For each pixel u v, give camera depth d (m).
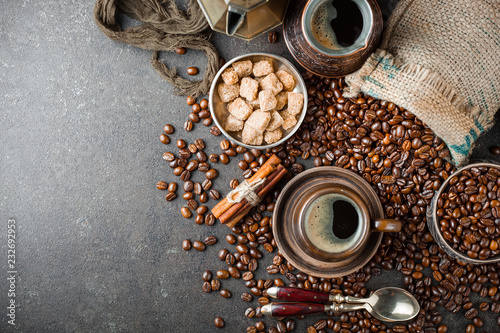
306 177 0.70
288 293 0.71
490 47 0.67
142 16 0.73
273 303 0.71
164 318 0.76
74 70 0.76
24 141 0.77
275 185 0.74
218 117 0.73
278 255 0.74
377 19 0.64
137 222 0.76
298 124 0.70
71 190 0.77
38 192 0.77
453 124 0.68
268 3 0.63
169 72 0.74
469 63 0.67
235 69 0.70
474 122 0.69
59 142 0.77
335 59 0.64
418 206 0.72
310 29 0.63
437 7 0.68
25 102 0.76
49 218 0.77
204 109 0.74
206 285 0.75
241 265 0.74
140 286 0.76
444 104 0.68
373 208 0.70
